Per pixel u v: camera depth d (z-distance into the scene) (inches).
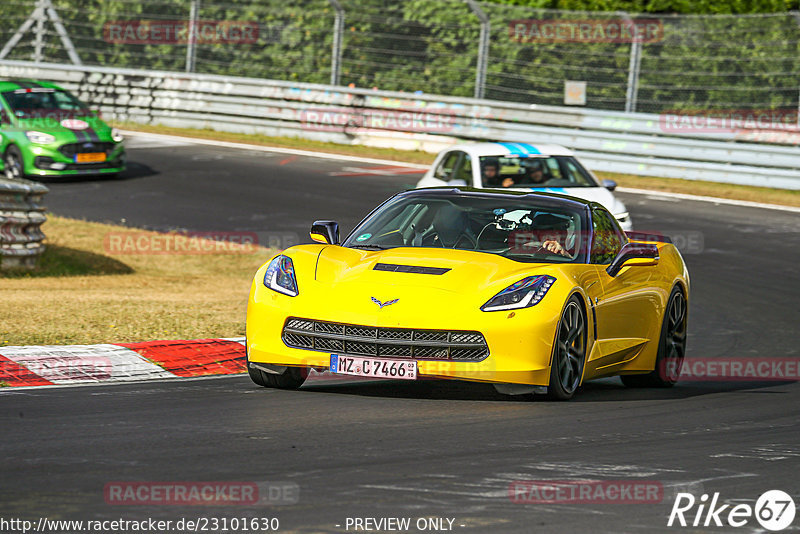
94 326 1159.0
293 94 3299.7
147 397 855.7
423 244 948.6
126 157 2869.1
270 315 863.7
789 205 2401.6
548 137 2901.1
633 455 689.6
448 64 3213.6
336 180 2613.2
